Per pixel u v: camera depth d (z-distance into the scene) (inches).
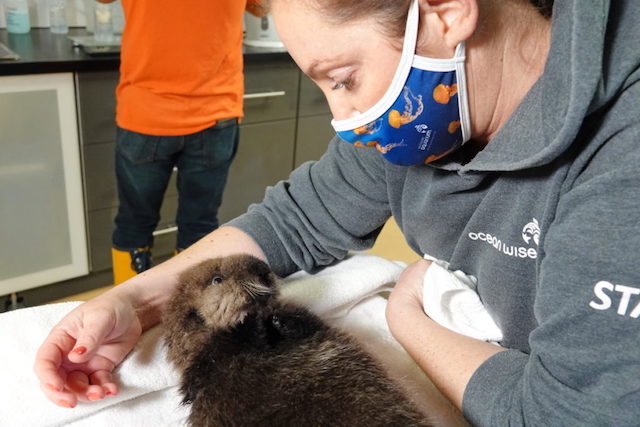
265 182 118.1
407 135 33.9
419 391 39.5
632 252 24.2
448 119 33.2
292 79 110.5
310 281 45.5
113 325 36.1
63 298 101.0
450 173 38.3
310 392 34.3
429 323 39.6
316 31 29.3
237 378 35.1
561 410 26.9
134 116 81.2
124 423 35.8
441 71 31.1
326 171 47.7
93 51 87.5
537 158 28.8
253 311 38.3
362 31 29.4
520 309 37.2
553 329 27.2
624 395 25.0
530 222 33.8
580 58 25.5
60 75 83.9
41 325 39.1
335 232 47.2
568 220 27.1
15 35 98.1
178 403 37.4
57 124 86.8
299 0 28.6
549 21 31.2
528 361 30.4
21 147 85.4
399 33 29.5
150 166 85.0
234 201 116.3
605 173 25.6
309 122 117.6
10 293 95.3
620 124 26.2
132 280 41.3
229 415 33.4
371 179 45.3
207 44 79.3
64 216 94.2
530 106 30.6
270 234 47.3
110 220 98.6
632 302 24.5
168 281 42.5
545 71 28.3
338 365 36.0
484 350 36.1
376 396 34.6
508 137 31.9
